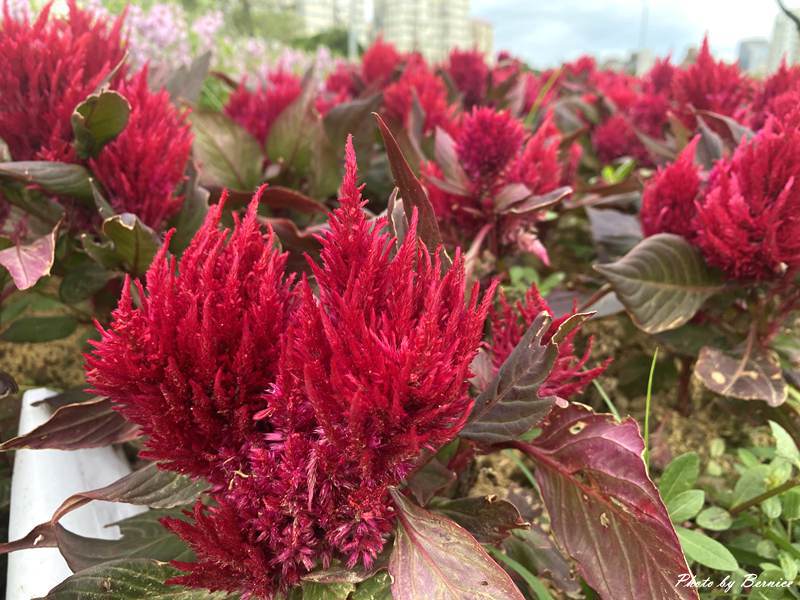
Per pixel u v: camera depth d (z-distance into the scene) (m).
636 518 0.27
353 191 0.22
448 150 0.53
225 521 0.22
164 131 0.43
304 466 0.22
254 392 0.23
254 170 0.58
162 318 0.22
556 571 0.35
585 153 1.04
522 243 0.51
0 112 0.42
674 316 0.42
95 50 0.47
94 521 0.35
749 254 0.41
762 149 0.41
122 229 0.37
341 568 0.23
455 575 0.22
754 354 0.44
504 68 1.42
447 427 0.23
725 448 0.52
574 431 0.30
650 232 0.48
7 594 0.29
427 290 0.23
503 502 0.27
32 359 0.59
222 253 0.24
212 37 1.32
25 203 0.44
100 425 0.33
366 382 0.20
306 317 0.21
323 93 1.05
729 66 0.70
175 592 0.26
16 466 0.39
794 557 0.35
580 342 0.62
